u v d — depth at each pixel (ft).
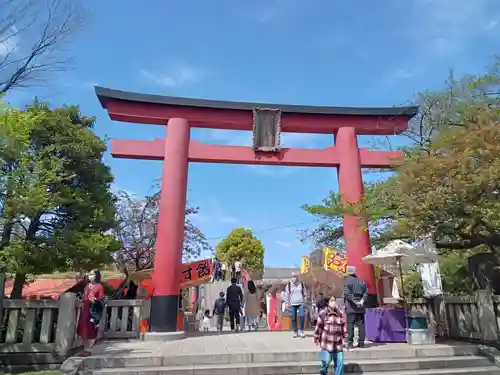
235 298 44.55
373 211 39.06
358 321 32.19
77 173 41.68
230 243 135.13
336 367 24.63
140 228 70.44
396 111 49.24
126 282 49.67
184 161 44.47
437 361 28.50
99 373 25.32
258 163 47.21
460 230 34.65
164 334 37.35
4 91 30.86
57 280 73.00
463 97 35.88
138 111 45.09
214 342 34.91
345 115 49.44
